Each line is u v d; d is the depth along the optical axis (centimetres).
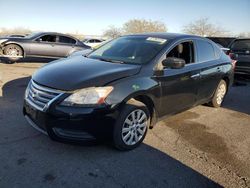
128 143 387
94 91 346
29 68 996
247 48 991
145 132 414
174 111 472
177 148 411
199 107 624
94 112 342
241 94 799
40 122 357
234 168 367
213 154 401
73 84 350
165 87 431
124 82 371
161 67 429
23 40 1080
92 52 513
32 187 299
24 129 432
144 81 395
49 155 362
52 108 344
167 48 453
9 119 468
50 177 318
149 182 323
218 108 627
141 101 412
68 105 339
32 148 376
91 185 309
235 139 460
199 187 321
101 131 354
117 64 420
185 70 474
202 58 535
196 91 516
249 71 977
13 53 1066
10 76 827
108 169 342
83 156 366
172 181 329
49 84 359
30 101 377
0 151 363
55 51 1138
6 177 312
